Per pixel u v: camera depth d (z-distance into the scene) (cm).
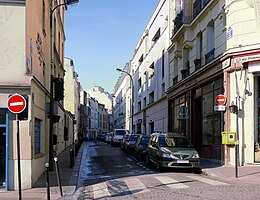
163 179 1352
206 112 2223
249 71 1722
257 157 1725
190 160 1622
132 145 2825
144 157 2288
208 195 977
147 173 1598
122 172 1672
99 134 11412
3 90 1125
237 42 1759
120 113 8506
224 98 1812
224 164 1820
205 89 2236
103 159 2420
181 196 972
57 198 1000
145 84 4722
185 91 2622
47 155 1742
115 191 1120
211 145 2105
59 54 2766
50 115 1598
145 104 4734
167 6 3322
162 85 3562
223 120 1856
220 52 1944
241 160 1733
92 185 1295
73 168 1789
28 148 1137
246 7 1742
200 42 2391
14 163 1123
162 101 3519
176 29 2798
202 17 2264
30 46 1209
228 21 1828
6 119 1122
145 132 4628
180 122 2844
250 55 1708
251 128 1723
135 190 1114
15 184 1120
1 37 1144
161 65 3597
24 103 884
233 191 1044
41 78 1505
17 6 1155
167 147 1720
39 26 1443
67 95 5409
